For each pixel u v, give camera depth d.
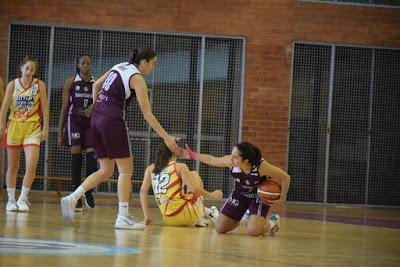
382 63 22.98
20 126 13.69
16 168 13.84
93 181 11.48
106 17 21.72
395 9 22.97
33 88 13.68
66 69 21.67
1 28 21.33
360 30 22.81
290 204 22.19
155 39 21.97
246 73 22.27
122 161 11.12
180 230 11.78
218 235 11.24
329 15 22.67
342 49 22.81
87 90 15.23
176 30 21.97
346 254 9.34
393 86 23.06
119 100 10.96
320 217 17.11
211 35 22.11
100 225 11.69
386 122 23.02
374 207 22.86
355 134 22.91
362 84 22.91
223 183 22.22
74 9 21.61
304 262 8.21
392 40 22.97
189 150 11.27
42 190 21.53
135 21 21.83
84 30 21.70
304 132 22.64
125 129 11.04
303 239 11.20
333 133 22.77
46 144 21.52
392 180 23.02
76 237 9.64
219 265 7.47
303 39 22.55
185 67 22.11
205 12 22.09
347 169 22.81
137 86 10.84
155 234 10.77
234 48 22.33
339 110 22.83
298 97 22.61
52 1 21.53
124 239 9.72
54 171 21.61
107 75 11.17
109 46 21.81
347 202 22.83
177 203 12.49
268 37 22.38
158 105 22.00
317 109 22.69
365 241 11.35
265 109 22.38
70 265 6.88
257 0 22.28
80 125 15.24
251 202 11.56
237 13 22.22
